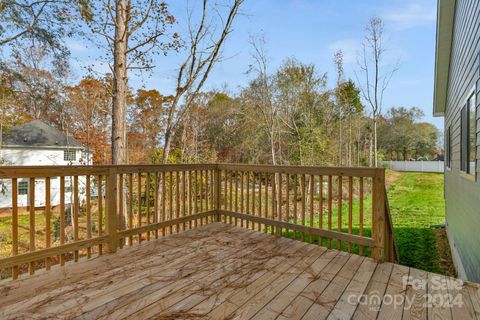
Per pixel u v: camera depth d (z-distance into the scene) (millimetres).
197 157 17109
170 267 2580
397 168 25547
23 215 11898
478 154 3244
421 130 28109
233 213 4141
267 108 13992
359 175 2871
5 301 1963
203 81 7262
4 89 8547
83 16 6273
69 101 13336
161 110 21266
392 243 3146
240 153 19734
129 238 3211
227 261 2727
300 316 1784
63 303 1938
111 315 1791
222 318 1759
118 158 5805
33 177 2410
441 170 22906
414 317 1783
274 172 3621
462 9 4523
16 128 14016
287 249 3074
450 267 5234
